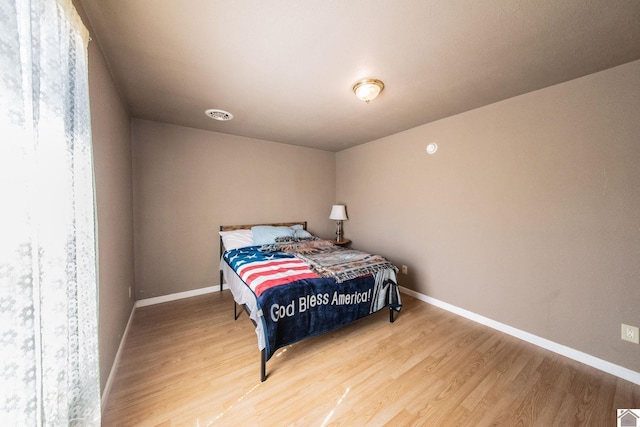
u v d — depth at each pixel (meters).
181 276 2.98
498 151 2.23
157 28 1.28
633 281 1.60
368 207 3.72
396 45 1.42
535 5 1.12
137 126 2.65
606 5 1.11
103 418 1.28
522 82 1.86
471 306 2.48
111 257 1.66
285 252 2.75
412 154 3.03
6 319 0.59
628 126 1.59
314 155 4.11
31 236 0.66
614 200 1.65
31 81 0.67
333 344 2.01
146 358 1.81
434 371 1.69
